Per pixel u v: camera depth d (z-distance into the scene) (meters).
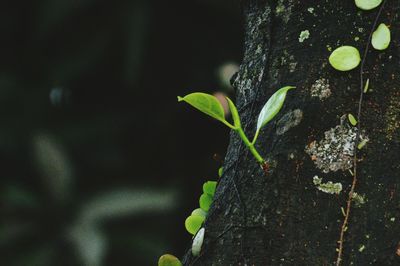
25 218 1.50
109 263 1.52
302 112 0.66
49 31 1.62
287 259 0.64
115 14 1.61
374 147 0.65
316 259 0.64
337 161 0.65
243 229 0.65
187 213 1.70
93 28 1.64
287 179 0.65
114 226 1.58
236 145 0.68
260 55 0.69
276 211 0.65
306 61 0.67
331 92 0.66
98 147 1.69
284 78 0.67
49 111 1.69
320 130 0.66
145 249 1.53
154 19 1.67
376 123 0.65
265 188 0.65
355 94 0.66
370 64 0.66
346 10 0.67
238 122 0.65
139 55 1.56
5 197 1.50
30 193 1.52
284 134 0.66
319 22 0.68
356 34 0.67
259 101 0.68
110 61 1.70
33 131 1.66
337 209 0.64
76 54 1.66
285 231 0.65
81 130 1.68
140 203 1.47
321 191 0.65
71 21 1.62
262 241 0.65
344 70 0.66
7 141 1.63
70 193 1.52
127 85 1.69
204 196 0.72
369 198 0.64
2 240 1.45
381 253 0.64
